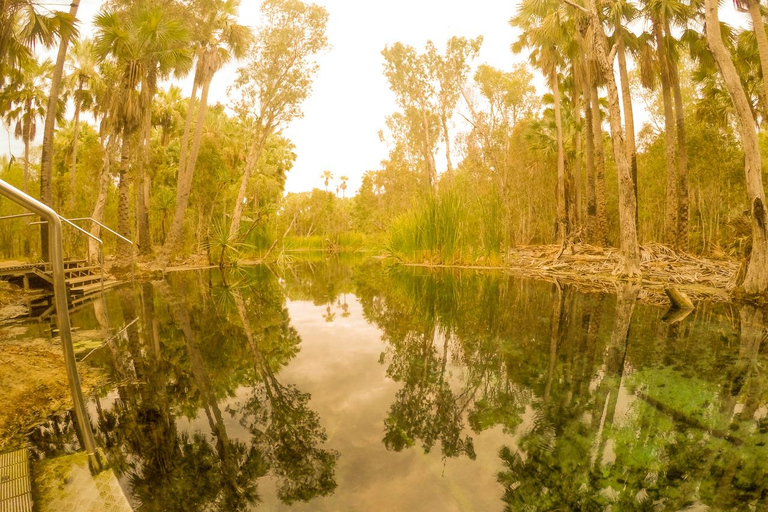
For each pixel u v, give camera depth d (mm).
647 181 19188
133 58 12422
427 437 2008
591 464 1724
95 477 1666
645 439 1946
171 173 23109
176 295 7730
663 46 13422
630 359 3332
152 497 1535
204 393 2678
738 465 1704
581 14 13172
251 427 2154
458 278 10133
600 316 5219
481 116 18312
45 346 3889
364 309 6062
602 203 15797
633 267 9820
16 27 9711
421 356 3518
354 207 46094
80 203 17234
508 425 2133
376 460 1785
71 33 9695
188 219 19953
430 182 20391
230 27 14445
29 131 20219
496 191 13031
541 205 23172
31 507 1421
